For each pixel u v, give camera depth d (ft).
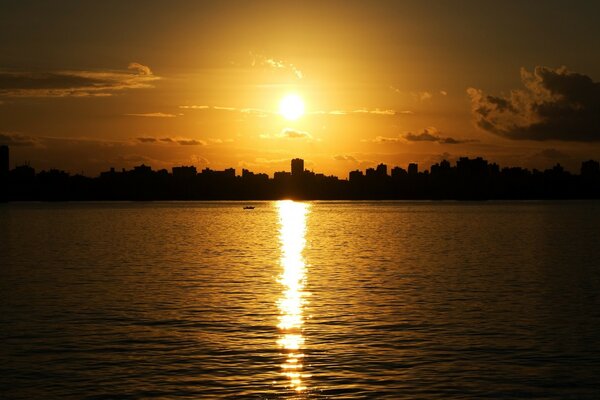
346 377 111.04
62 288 207.51
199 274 243.60
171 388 105.81
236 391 104.37
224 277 234.58
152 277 234.99
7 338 137.80
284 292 197.77
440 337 137.69
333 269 259.19
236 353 125.90
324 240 431.02
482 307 171.22
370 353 125.39
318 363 119.03
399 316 159.43
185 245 391.45
